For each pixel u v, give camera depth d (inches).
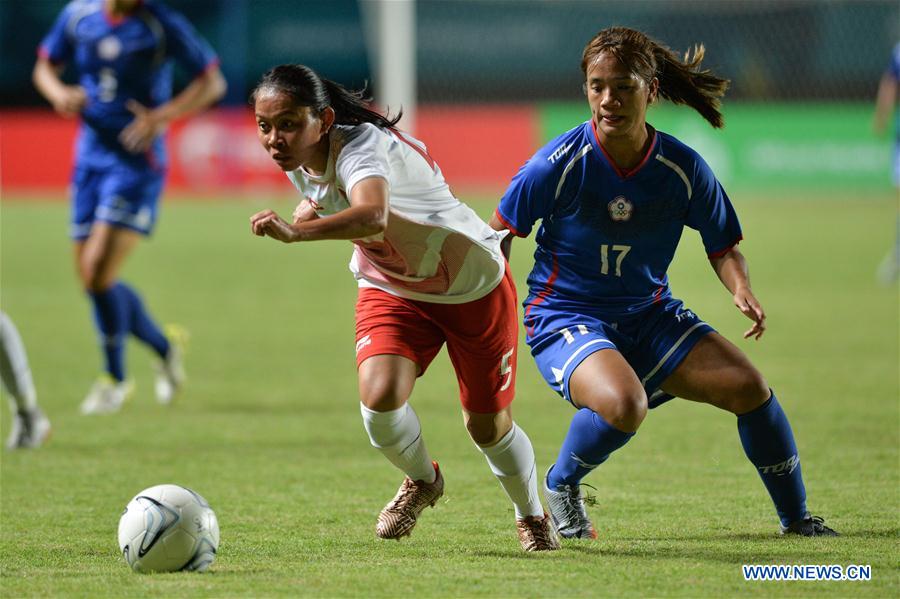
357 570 559.2
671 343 628.4
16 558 588.4
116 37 1121.4
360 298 617.6
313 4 3718.0
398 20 3002.0
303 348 1414.9
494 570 558.9
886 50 3501.5
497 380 596.1
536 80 3690.9
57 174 3284.9
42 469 832.3
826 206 3065.9
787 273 2048.5
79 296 1836.9
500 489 767.7
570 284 644.1
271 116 523.8
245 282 2003.0
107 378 1079.6
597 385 591.8
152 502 554.6
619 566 566.3
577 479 634.2
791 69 3516.2
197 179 3255.4
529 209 629.0
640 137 608.1
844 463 831.7
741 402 612.4
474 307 586.6
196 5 3572.8
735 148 3230.8
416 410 1070.4
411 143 573.0
